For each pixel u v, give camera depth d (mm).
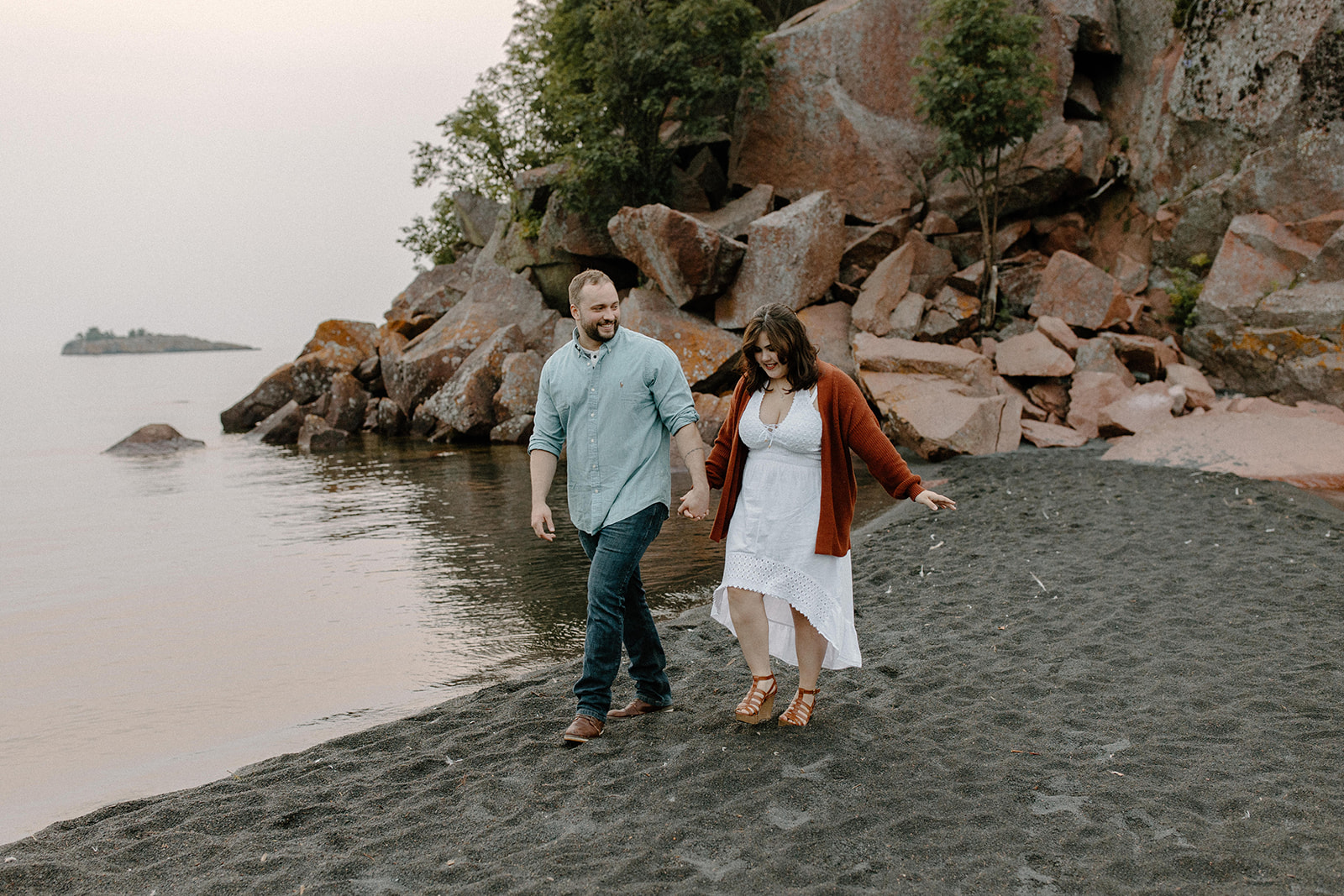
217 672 5230
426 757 3615
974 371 12922
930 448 11648
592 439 3727
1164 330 14500
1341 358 12016
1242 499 8156
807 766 3338
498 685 4551
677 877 2611
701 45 17609
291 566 7883
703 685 4336
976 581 5996
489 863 2764
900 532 7684
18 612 6703
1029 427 12461
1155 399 12234
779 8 21781
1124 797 2986
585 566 7383
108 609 6738
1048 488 9164
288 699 4742
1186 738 3443
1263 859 2549
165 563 8234
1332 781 3006
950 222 16656
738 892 2521
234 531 9633
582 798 3176
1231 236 13781
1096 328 14336
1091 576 5922
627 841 2852
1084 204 16969
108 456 17203
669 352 3803
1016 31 14562
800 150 17688
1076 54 16984
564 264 20000
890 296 15070
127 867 2877
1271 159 13766
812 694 3705
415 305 23672
